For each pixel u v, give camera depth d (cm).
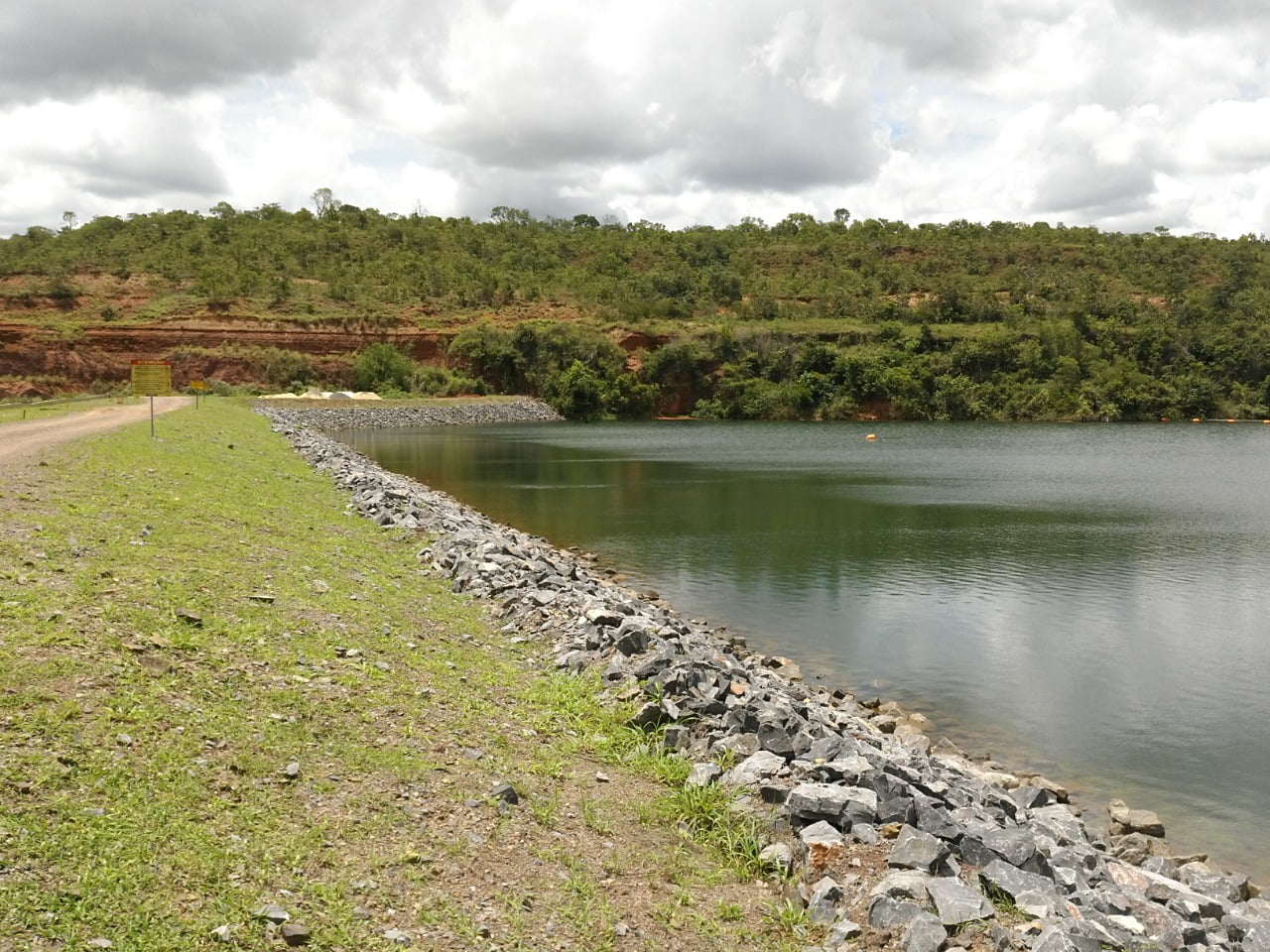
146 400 6538
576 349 12331
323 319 12088
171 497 1948
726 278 15712
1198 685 1756
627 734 1054
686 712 1127
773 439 8631
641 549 3052
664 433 9381
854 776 926
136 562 1284
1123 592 2491
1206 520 3728
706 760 1009
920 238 18950
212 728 813
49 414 4512
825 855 796
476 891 679
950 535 3359
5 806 622
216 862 632
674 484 4922
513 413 11431
